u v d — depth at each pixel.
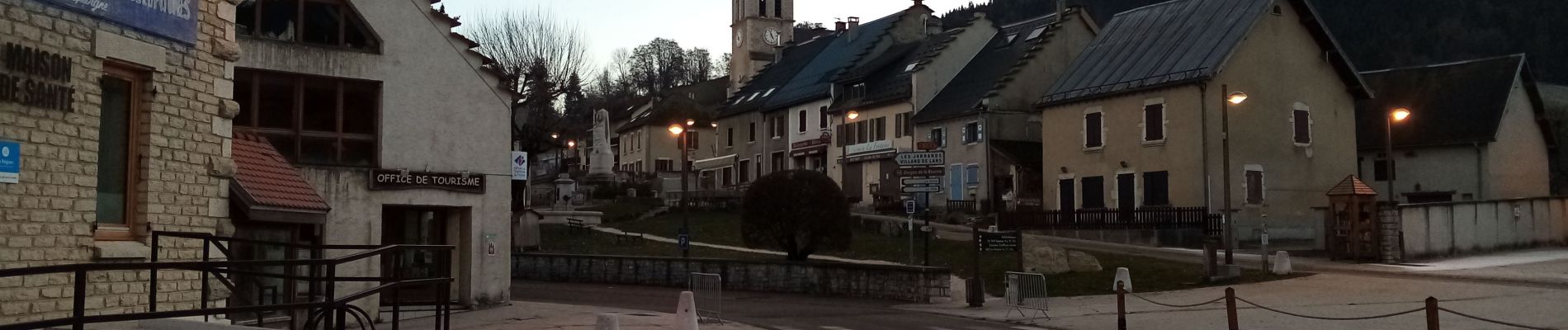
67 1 11.63
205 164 13.85
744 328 21.55
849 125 64.00
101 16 12.06
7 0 10.97
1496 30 107.50
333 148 22.23
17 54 11.05
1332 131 47.66
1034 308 24.22
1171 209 42.44
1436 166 54.00
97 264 8.53
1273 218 45.06
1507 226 38.16
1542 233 39.62
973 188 53.84
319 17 22.25
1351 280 28.52
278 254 19.20
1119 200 46.91
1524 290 25.41
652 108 99.19
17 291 11.16
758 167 72.88
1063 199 49.72
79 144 11.86
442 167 24.02
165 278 13.17
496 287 25.16
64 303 11.77
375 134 22.89
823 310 25.92
